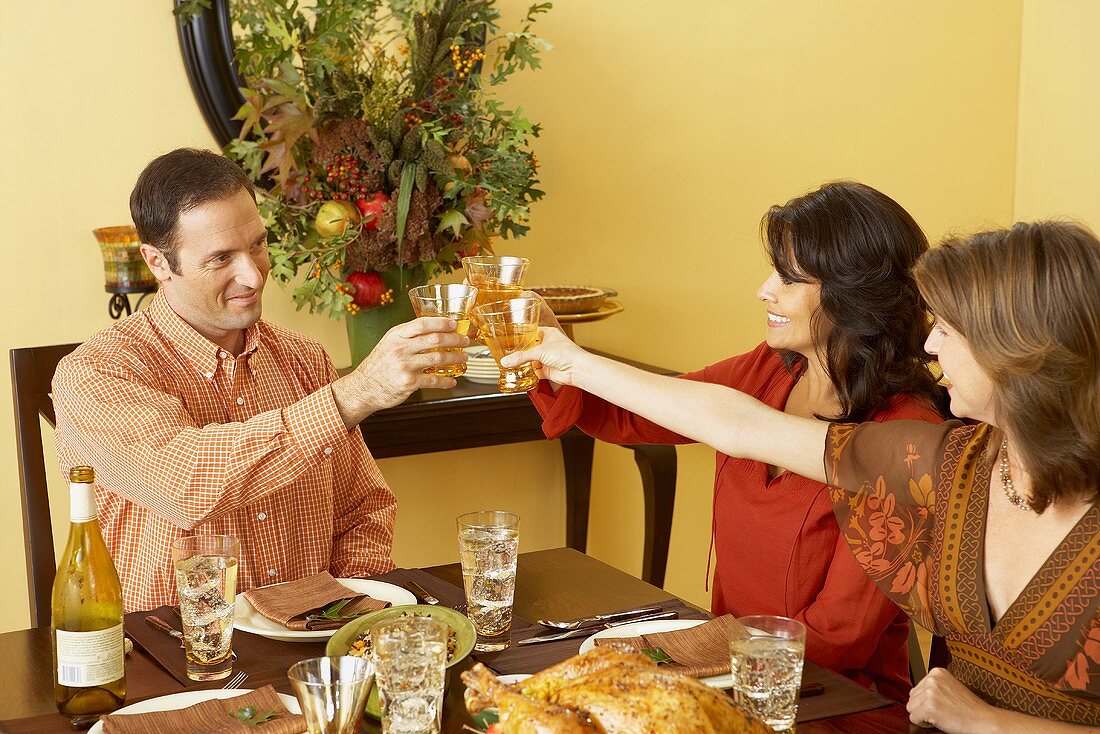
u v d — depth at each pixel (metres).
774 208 1.76
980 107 3.78
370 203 2.58
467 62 2.66
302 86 2.57
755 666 1.11
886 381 1.71
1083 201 3.66
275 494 1.87
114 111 2.76
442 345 1.56
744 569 1.79
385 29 2.88
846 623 1.61
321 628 1.45
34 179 2.72
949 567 1.38
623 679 0.91
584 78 3.18
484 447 3.24
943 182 3.76
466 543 1.42
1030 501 1.29
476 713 0.95
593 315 2.83
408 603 1.55
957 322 1.26
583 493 3.26
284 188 2.60
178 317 1.88
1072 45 3.67
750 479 1.79
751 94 3.40
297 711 1.21
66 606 1.25
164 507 1.67
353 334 2.75
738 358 2.00
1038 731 1.22
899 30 3.60
